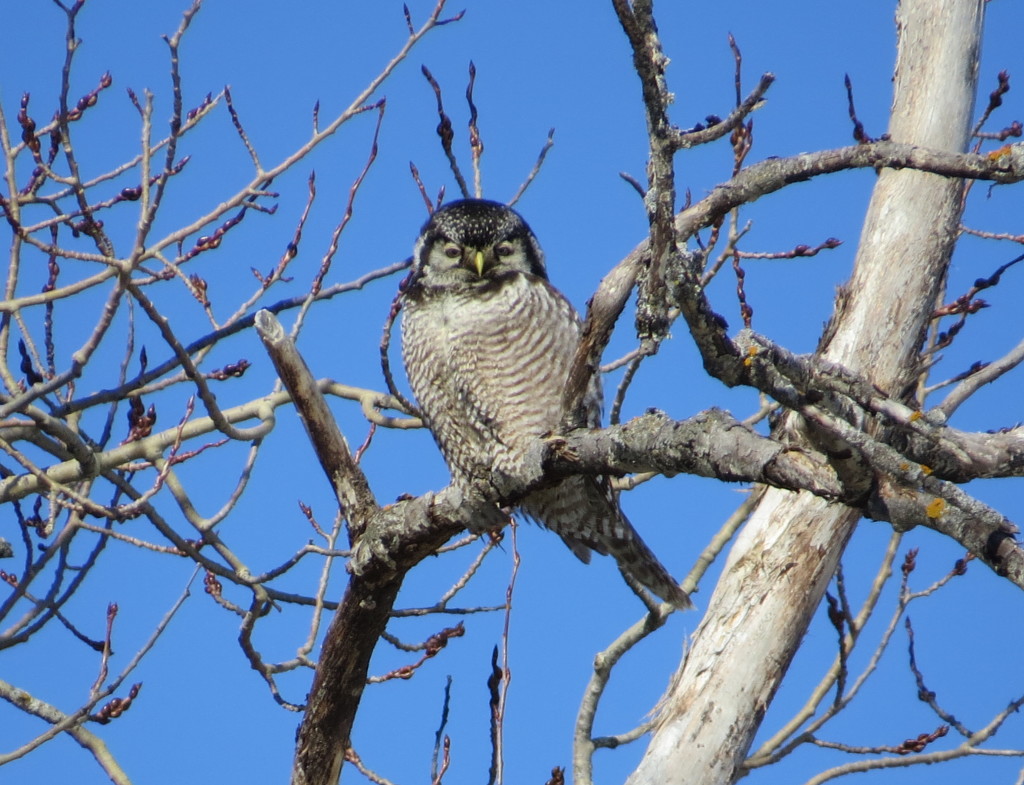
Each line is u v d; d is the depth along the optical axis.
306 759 9.56
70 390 11.81
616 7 6.63
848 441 6.21
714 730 10.41
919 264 11.17
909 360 11.09
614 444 7.85
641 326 7.44
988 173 7.31
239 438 11.29
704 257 7.87
